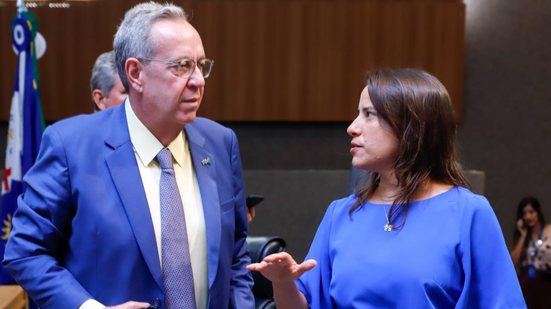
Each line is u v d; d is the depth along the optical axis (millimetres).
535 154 7934
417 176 2328
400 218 2322
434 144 2338
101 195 2520
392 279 2213
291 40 7594
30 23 5551
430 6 7617
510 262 2244
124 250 2488
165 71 2463
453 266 2207
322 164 7906
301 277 2490
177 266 2547
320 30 7594
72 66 7422
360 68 7629
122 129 2645
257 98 7633
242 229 2926
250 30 7559
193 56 2500
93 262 2498
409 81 2346
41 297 2477
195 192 2715
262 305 3732
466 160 7922
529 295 7105
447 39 7645
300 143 7895
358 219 2422
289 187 7680
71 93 7453
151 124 2602
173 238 2562
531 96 7875
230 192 2799
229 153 2895
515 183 7965
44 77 7434
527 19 7797
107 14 7387
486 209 2273
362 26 7598
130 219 2508
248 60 7586
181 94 2488
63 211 2545
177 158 2697
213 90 7598
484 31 7809
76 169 2541
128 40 2523
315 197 7680
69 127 2641
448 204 2293
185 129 2777
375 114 2363
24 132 5438
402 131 2322
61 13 7371
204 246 2654
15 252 2525
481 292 2227
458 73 7699
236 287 2832
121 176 2559
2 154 7562
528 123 7906
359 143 2389
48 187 2537
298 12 7562
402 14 7598
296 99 7652
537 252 7105
